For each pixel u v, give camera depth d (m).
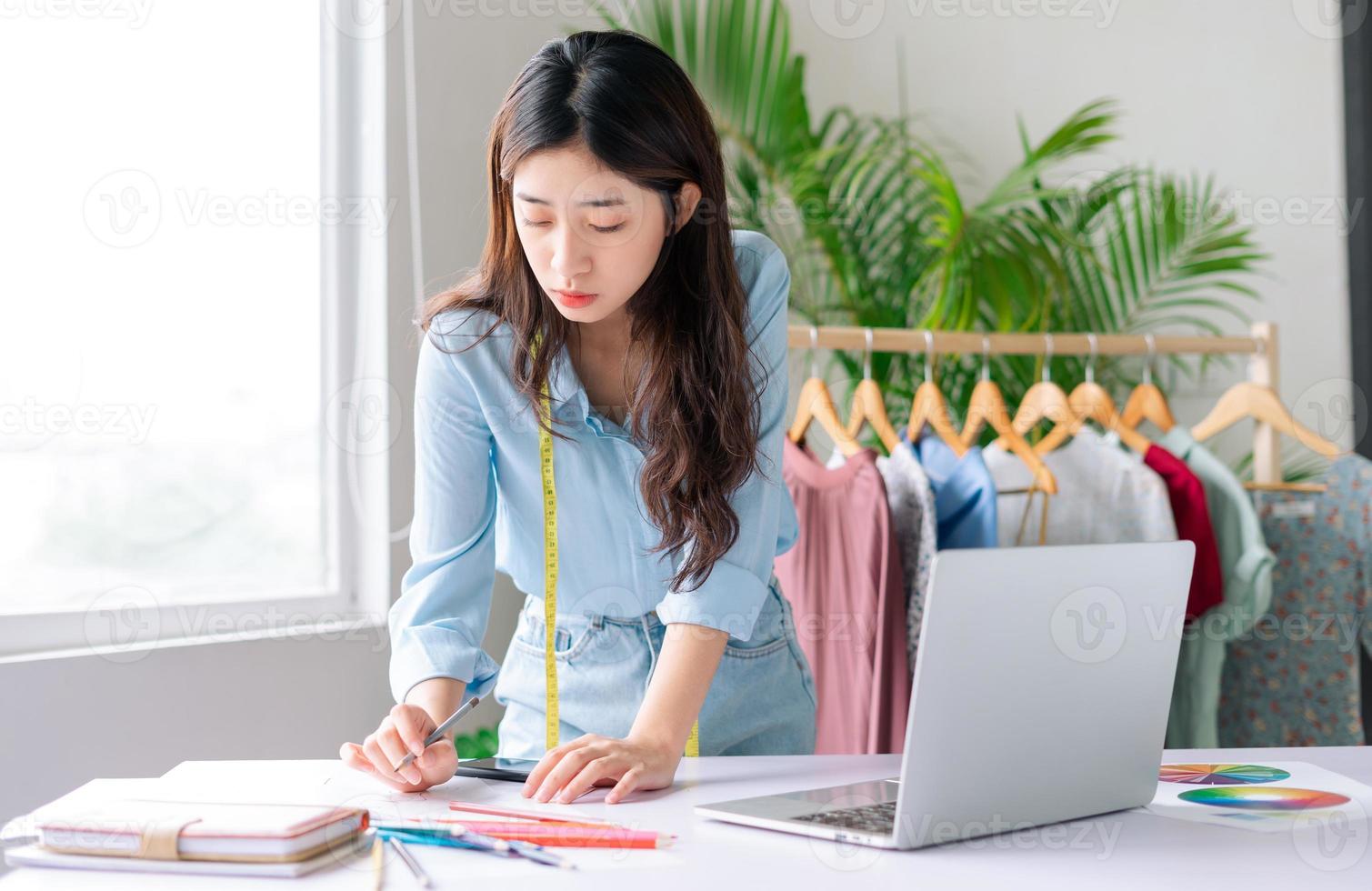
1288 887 0.76
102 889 0.77
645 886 0.76
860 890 0.75
